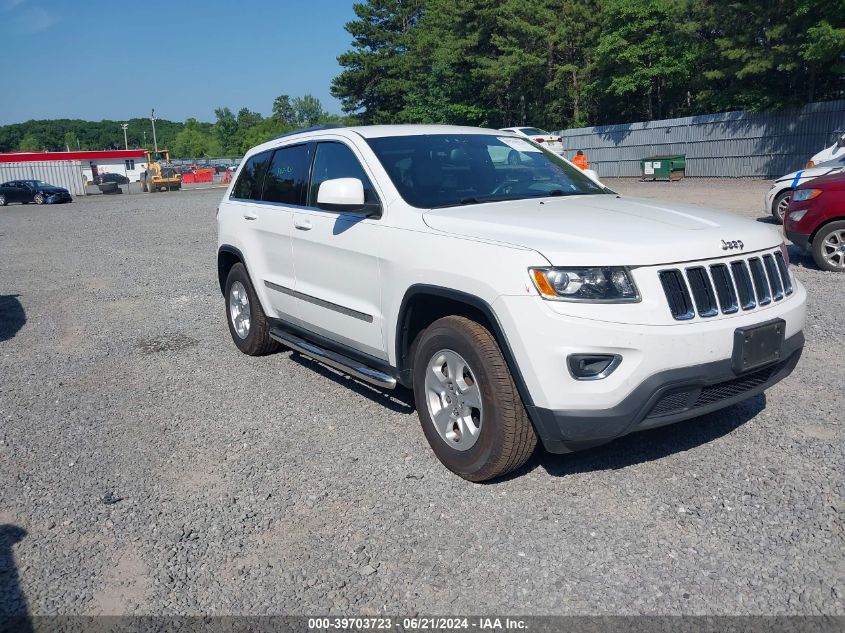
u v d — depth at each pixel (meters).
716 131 29.80
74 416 5.33
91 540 3.62
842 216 8.82
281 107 157.12
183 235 17.12
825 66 27.81
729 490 3.77
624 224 3.86
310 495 3.96
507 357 3.61
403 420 4.94
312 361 6.43
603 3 37.97
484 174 4.87
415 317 4.32
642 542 3.35
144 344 7.26
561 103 42.72
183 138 154.88
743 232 3.92
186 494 4.05
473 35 46.47
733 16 28.72
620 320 3.39
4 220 26.97
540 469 4.11
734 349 3.61
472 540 3.44
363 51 59.91
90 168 62.47
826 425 4.48
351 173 4.91
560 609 2.94
